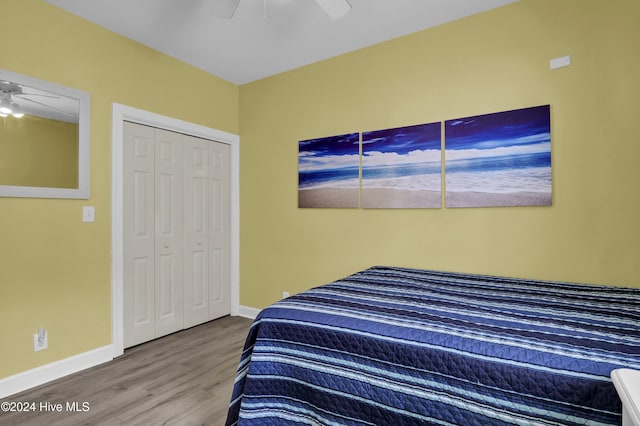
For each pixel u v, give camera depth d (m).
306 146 3.16
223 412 1.83
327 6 1.75
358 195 2.87
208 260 3.39
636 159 1.93
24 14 2.10
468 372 1.02
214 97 3.37
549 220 2.16
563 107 2.11
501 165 2.29
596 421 0.84
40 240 2.17
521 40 2.23
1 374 2.00
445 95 2.49
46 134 2.20
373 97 2.80
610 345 1.03
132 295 2.74
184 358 2.53
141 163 2.81
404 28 2.56
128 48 2.66
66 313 2.29
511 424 0.94
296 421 1.29
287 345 1.36
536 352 1.00
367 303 1.52
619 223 1.97
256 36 2.66
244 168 3.58
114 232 2.56
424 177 2.57
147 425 1.71
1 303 2.01
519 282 1.98
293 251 3.25
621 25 1.96
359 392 1.18
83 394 2.01
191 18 2.41
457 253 2.46
